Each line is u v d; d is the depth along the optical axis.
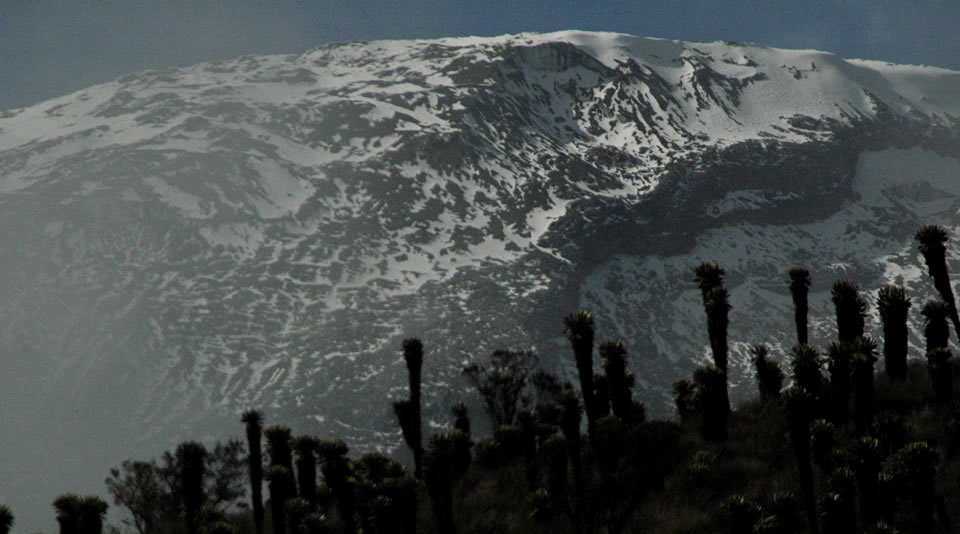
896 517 58.06
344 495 71.38
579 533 71.31
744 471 74.00
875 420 67.69
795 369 70.62
